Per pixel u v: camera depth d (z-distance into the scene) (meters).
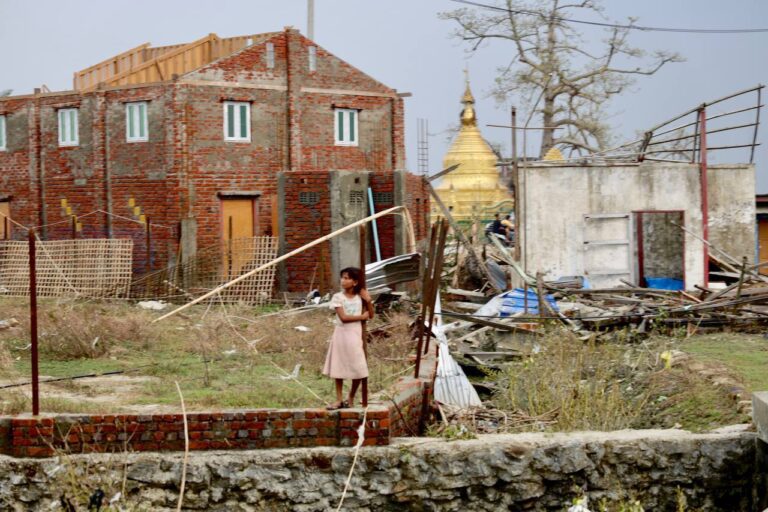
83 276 34.03
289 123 37.66
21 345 22.77
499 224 41.19
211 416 14.81
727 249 33.62
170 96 35.72
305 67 38.09
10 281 34.72
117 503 13.77
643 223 32.50
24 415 14.81
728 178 33.59
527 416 17.44
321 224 32.62
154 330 24.16
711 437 15.53
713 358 20.98
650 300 26.75
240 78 36.78
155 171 36.22
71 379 18.72
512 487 15.06
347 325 15.02
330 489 14.70
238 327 24.77
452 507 14.94
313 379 18.66
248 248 32.75
